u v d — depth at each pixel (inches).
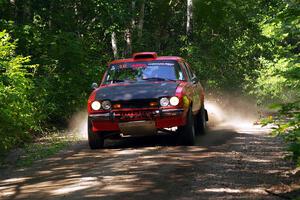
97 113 869.8
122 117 856.9
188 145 888.9
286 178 607.8
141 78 957.8
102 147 912.9
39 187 615.8
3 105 959.6
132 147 900.0
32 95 1188.5
